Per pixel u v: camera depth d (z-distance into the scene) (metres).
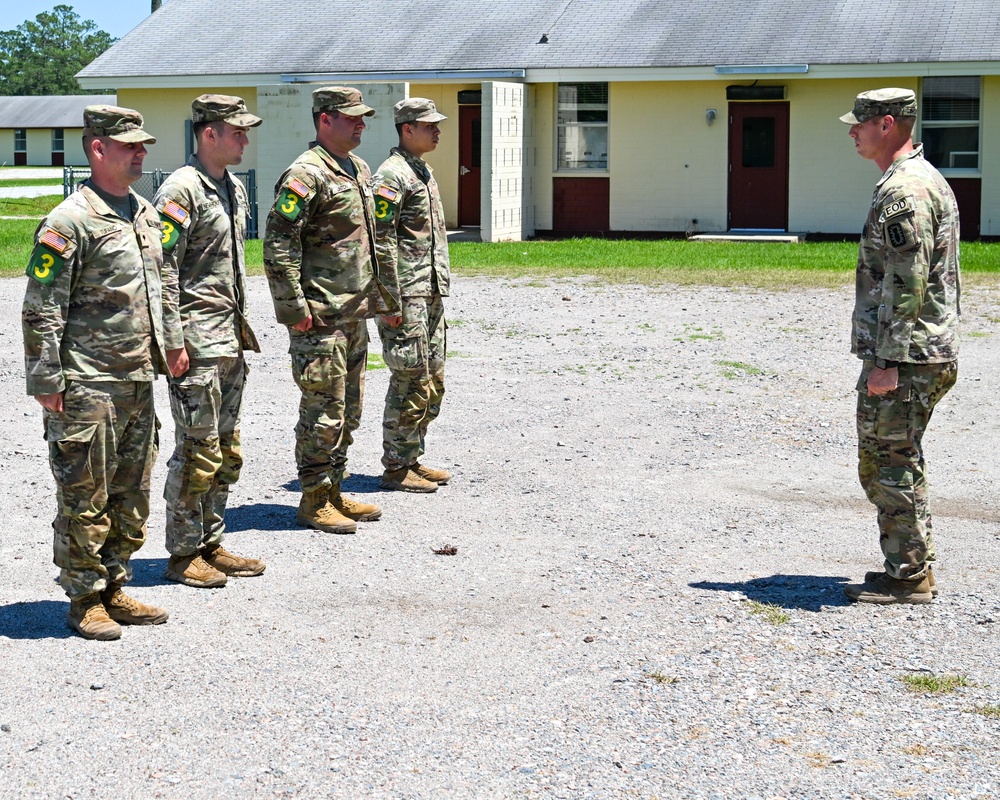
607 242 23.95
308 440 6.89
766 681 4.91
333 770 4.17
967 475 8.11
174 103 28.44
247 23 29.80
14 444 8.88
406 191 7.42
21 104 73.00
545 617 5.62
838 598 5.87
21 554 6.50
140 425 5.41
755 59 24.22
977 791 4.04
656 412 9.98
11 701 4.70
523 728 4.49
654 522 7.12
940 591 5.96
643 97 25.56
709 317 14.66
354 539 6.84
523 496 7.66
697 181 25.52
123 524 5.48
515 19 27.77
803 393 10.67
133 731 4.45
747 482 7.97
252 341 6.14
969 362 11.84
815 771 4.17
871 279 5.65
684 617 5.61
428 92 27.42
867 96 5.66
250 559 6.23
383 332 7.60
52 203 36.97
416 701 4.71
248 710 4.63
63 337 5.18
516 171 25.34
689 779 4.11
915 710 4.65
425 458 8.57
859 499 7.60
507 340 13.25
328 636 5.39
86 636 5.34
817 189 24.81
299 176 6.53
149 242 5.36
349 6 29.75
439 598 5.88
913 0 25.36
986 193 23.88
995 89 23.53
